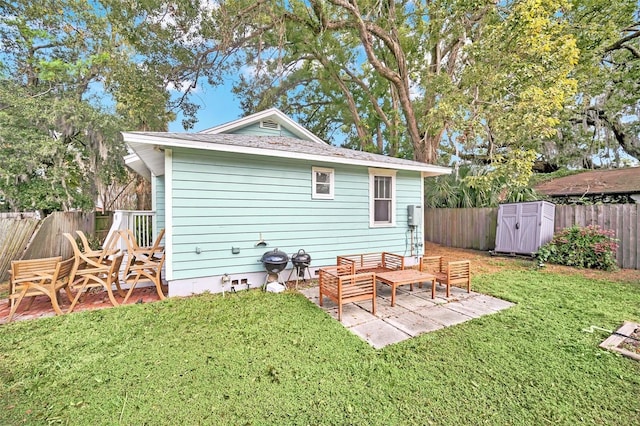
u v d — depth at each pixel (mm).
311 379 2324
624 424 1817
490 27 7410
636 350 2701
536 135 7770
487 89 7785
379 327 3365
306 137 8969
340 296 3605
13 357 2656
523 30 6773
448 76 9094
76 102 9086
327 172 6016
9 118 7551
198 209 4648
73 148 9352
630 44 10352
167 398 2104
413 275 4523
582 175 12039
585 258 6391
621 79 10672
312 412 1961
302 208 5672
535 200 8500
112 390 2195
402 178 7117
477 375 2355
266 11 9258
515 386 2205
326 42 12906
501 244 8336
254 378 2342
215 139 4781
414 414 1930
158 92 10672
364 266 5836
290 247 5543
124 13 9039
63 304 4199
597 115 13180
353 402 2053
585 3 8727
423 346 2865
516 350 2754
